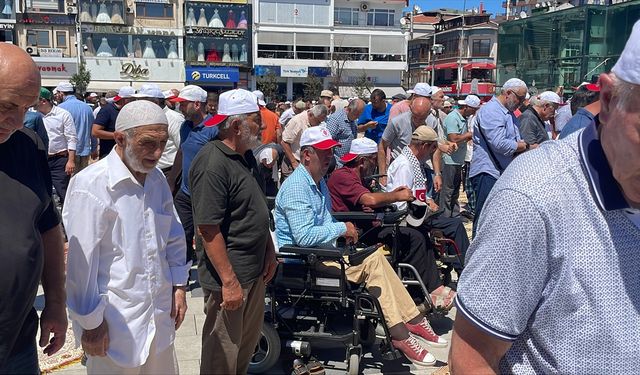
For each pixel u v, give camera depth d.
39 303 5.29
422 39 67.81
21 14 37.88
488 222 1.49
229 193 3.13
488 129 6.23
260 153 6.86
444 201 8.99
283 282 4.07
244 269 3.19
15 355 2.28
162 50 40.97
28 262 2.19
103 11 39.34
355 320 4.02
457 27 59.41
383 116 8.90
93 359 2.68
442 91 9.05
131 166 2.56
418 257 4.86
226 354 3.23
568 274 1.42
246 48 42.66
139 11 40.09
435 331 5.04
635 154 1.31
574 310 1.42
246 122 3.17
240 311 3.23
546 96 7.77
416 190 5.26
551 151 1.50
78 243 2.46
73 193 2.51
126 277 2.59
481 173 6.38
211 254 3.10
